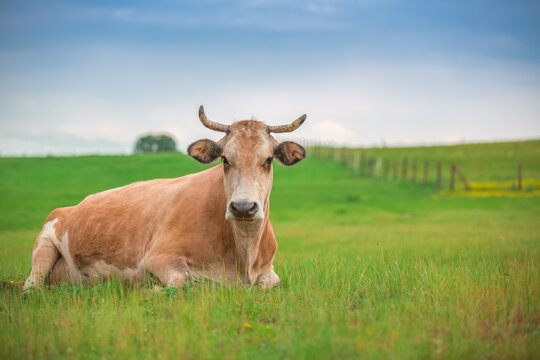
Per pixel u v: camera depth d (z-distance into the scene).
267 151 7.27
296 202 38.84
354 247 15.19
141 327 5.15
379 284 7.27
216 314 5.42
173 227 7.84
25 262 11.59
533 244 13.37
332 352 4.27
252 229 7.43
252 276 7.99
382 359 4.21
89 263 8.75
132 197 8.82
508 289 6.34
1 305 6.63
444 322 5.14
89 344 4.82
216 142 7.54
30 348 4.74
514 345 4.58
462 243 14.77
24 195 41.78
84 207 9.12
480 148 71.31
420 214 31.16
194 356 4.33
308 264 9.72
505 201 35.91
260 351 4.50
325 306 5.66
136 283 7.98
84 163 59.53
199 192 8.05
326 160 63.06
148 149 85.75
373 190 43.56
